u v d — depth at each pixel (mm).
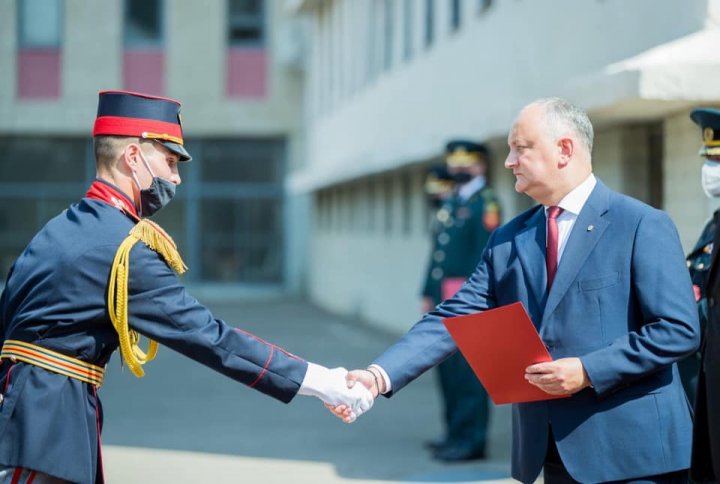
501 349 4039
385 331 21422
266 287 32719
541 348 3971
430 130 16562
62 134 31578
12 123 31234
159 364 16406
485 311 4000
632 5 8891
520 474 4246
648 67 7281
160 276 4016
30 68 31281
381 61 20828
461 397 8945
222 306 29094
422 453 9320
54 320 3932
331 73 27234
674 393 4086
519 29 12133
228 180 32469
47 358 3934
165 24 31594
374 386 4430
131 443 9930
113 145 4102
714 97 7266
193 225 32469
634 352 3939
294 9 29797
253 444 9820
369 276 23469
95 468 3994
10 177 31812
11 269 4098
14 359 3955
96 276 3947
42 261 3982
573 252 4133
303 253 32594
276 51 31859
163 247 4031
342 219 27031
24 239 31906
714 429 4258
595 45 9758
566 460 4055
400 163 16844
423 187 18172
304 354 17359
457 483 8117
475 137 12289
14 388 3916
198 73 31734
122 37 31469
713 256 4387
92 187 4137
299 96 32000
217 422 11109
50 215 31984
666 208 8641
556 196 4219
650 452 3998
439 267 8945
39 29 31297
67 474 3875
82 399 3959
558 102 4230
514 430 4340
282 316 25547
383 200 21844
